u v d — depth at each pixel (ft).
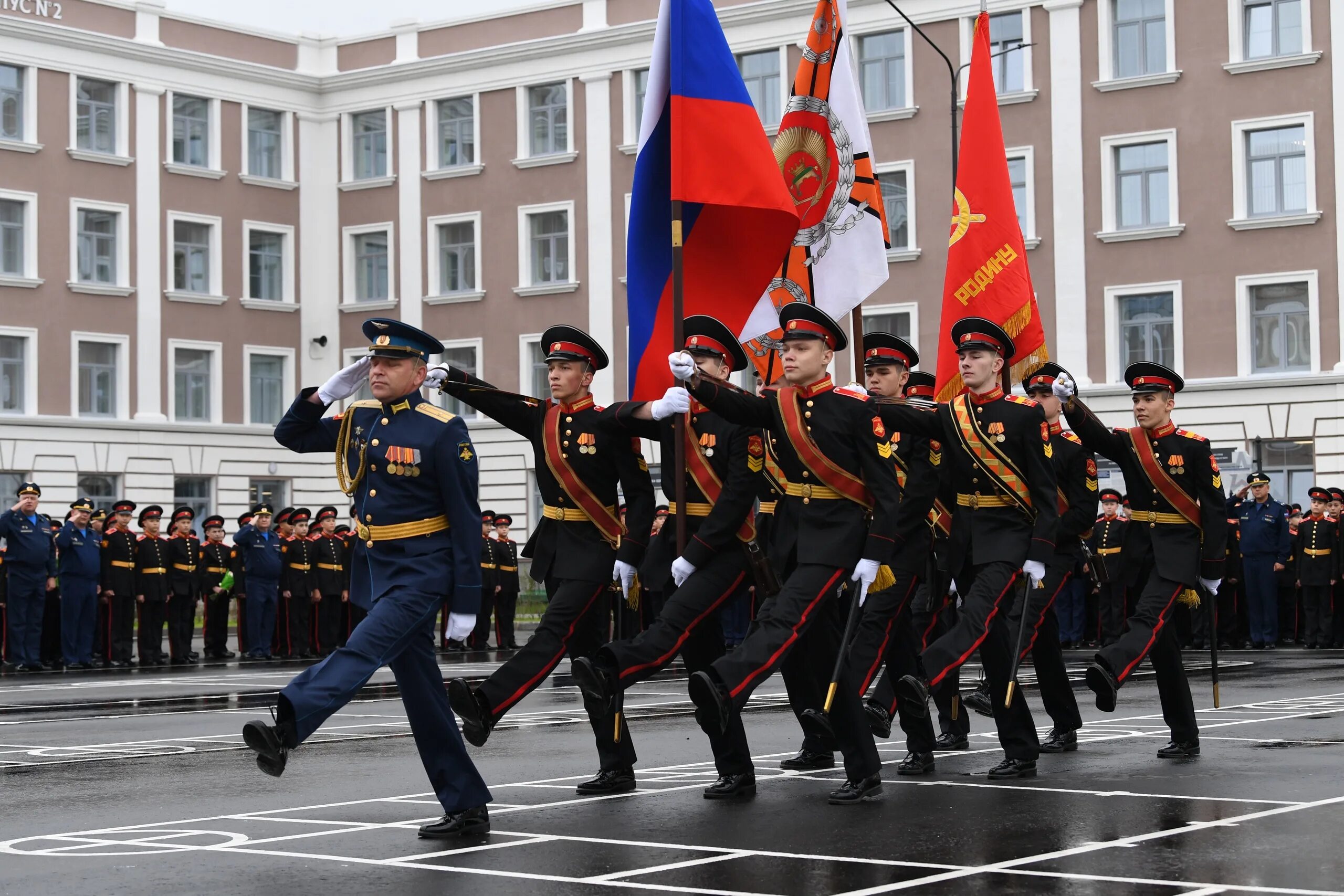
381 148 151.43
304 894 21.56
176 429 143.33
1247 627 87.15
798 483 28.94
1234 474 108.37
